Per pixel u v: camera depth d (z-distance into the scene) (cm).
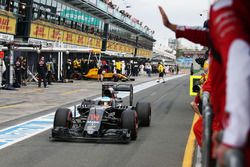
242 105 126
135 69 4859
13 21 2614
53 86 2628
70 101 1772
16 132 977
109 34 5172
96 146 807
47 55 3222
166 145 824
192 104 417
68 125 912
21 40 2848
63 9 3528
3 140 873
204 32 206
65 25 3603
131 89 1074
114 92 1025
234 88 128
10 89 2184
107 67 3609
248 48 132
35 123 1124
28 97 1866
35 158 704
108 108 924
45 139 884
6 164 659
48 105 1589
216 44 146
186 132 986
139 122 1068
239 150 125
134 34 6788
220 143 140
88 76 3506
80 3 3784
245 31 138
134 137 877
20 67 2339
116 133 839
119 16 5284
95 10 4234
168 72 6525
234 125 126
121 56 4256
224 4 144
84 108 942
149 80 3912
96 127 842
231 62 132
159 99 1939
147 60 5753
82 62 3556
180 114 1351
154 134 958
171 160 696
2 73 2150
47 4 3150
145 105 1079
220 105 181
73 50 2691
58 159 698
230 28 137
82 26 4106
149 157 718
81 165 657
